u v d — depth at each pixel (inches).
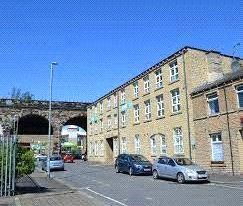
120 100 1772.9
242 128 936.3
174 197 600.7
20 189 687.1
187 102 1173.7
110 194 666.2
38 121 2662.4
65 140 3934.5
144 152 1471.5
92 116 2261.3
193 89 1177.4
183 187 753.0
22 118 2474.2
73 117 2484.0
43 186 762.2
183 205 512.1
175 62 1278.3
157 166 953.5
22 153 631.8
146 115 1488.7
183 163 880.9
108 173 1208.8
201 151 1096.8
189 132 1155.3
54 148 2404.0
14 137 611.2
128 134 1638.8
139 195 641.6
